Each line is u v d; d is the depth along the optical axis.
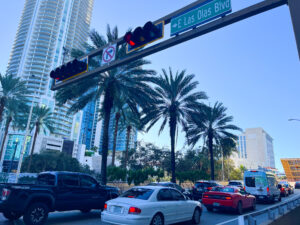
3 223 7.70
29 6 154.62
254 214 5.75
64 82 8.30
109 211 6.81
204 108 25.20
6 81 35.91
